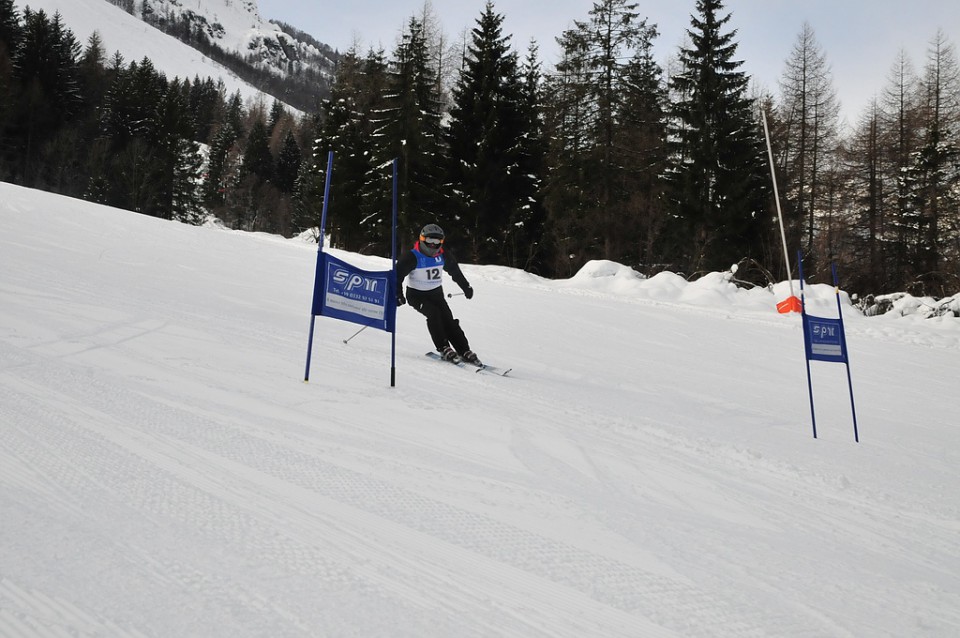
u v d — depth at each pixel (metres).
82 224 14.73
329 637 1.56
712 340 11.73
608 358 8.62
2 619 1.48
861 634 1.94
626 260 34.19
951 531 3.13
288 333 6.72
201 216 66.12
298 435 3.33
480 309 12.43
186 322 6.39
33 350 4.44
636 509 2.89
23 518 2.00
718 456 4.04
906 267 32.38
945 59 34.81
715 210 29.92
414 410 4.22
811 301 18.77
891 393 8.46
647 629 1.82
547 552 2.28
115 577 1.72
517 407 4.73
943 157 32.28
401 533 2.28
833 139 34.69
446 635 1.65
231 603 1.66
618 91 34.41
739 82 30.28
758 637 1.84
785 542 2.71
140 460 2.66
